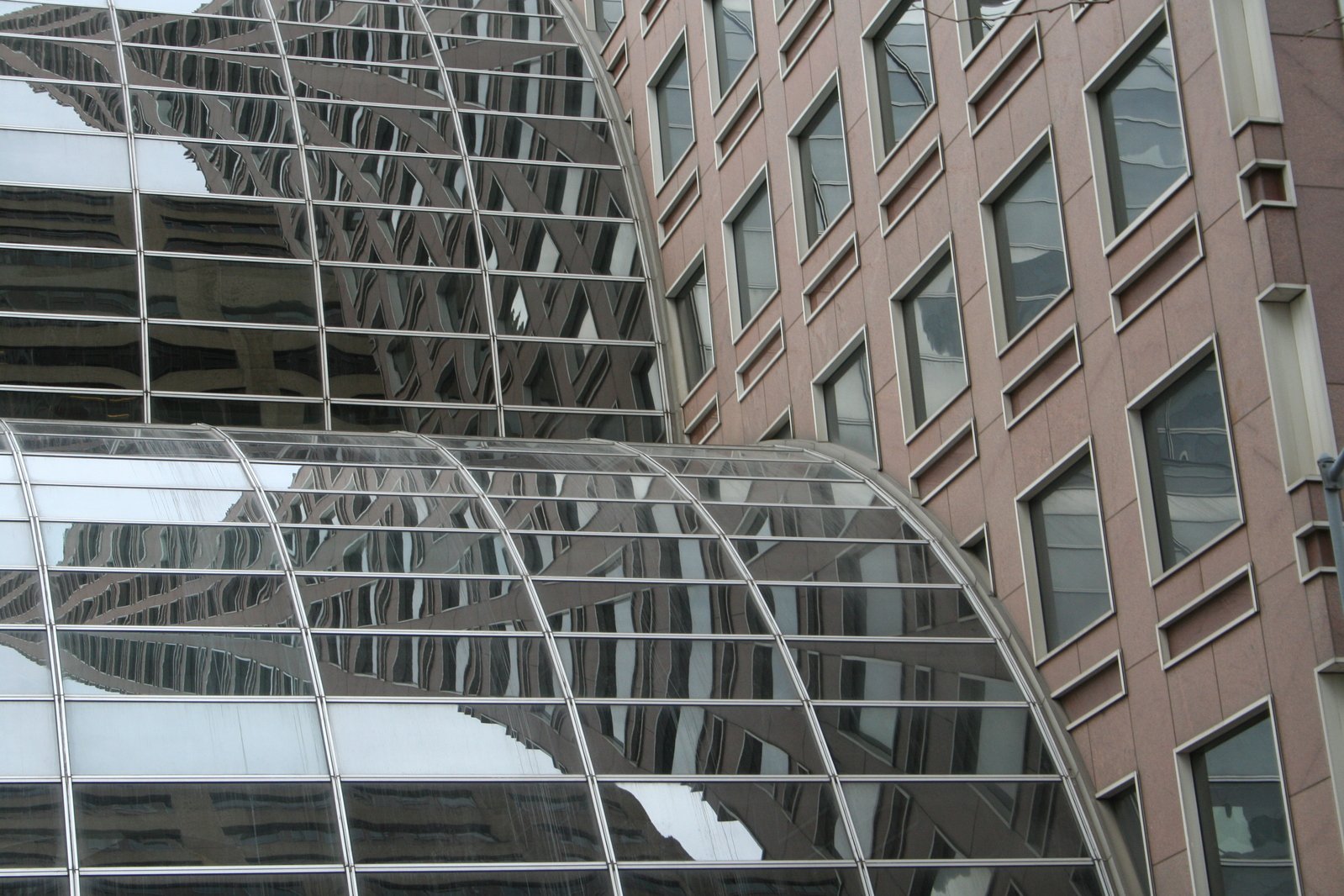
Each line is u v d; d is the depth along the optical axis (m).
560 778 25.06
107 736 23.81
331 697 25.38
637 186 43.25
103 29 41.88
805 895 24.56
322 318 39.38
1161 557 25.56
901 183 32.28
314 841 23.27
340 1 45.06
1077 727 27.14
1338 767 21.95
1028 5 28.89
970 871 25.45
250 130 41.31
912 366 32.12
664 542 30.42
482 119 43.41
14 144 39.03
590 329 41.03
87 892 21.92
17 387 36.66
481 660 26.78
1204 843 24.34
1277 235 23.41
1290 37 24.17
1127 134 26.61
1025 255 29.06
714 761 26.03
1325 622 22.25
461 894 23.23
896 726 27.20
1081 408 27.23
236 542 28.31
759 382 37.12
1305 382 23.16
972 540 30.12
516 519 30.59
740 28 39.03
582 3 46.75
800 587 29.58
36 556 26.83
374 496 30.66
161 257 38.75
